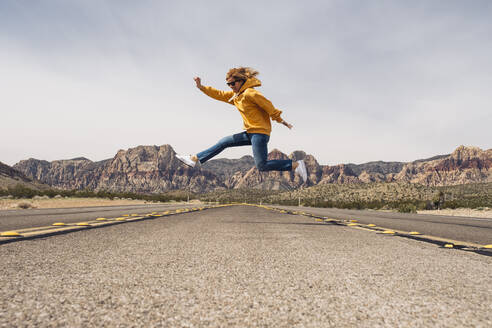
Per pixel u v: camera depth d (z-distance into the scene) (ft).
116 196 194.08
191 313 4.02
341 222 25.04
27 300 4.38
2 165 342.85
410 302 4.62
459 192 400.47
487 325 3.74
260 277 6.09
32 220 22.86
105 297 4.62
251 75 15.84
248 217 29.76
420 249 10.27
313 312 4.14
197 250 9.33
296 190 507.30
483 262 8.02
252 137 15.69
